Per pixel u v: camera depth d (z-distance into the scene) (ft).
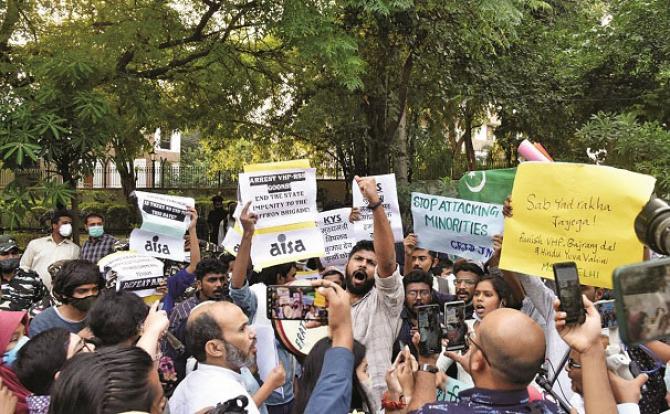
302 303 11.02
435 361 9.99
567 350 12.39
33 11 41.52
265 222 18.69
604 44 49.73
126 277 19.72
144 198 20.24
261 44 51.96
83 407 6.16
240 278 15.80
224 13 43.62
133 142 54.54
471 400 7.93
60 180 35.53
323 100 51.93
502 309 8.14
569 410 9.00
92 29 42.88
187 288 19.72
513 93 50.98
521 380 7.68
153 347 9.65
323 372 7.99
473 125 74.08
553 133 55.72
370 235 20.77
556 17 59.52
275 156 74.90
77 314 14.28
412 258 20.01
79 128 31.60
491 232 18.26
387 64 48.55
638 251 12.28
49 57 34.27
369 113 52.49
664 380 12.16
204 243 29.07
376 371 13.19
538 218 13.20
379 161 52.85
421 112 67.00
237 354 10.19
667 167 33.14
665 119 45.98
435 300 16.48
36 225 63.05
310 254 18.70
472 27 44.29
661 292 3.81
